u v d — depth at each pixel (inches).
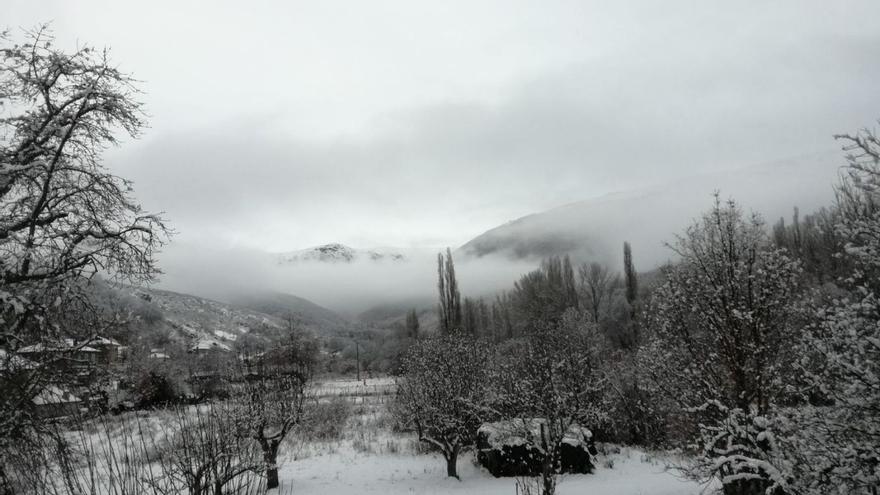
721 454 370.9
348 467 777.6
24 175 384.8
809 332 281.6
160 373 1130.7
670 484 617.0
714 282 434.9
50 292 374.0
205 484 227.5
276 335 1296.8
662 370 472.7
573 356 689.6
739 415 376.2
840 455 235.9
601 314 2080.5
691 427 486.9
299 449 903.7
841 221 259.0
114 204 455.8
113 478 198.4
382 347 3467.0
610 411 832.3
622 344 1775.3
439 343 828.6
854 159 224.4
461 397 733.3
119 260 430.9
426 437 762.8
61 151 417.4
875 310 231.3
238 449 263.3
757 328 411.5
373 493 622.2
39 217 407.5
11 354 299.0
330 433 1054.4
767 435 328.2
